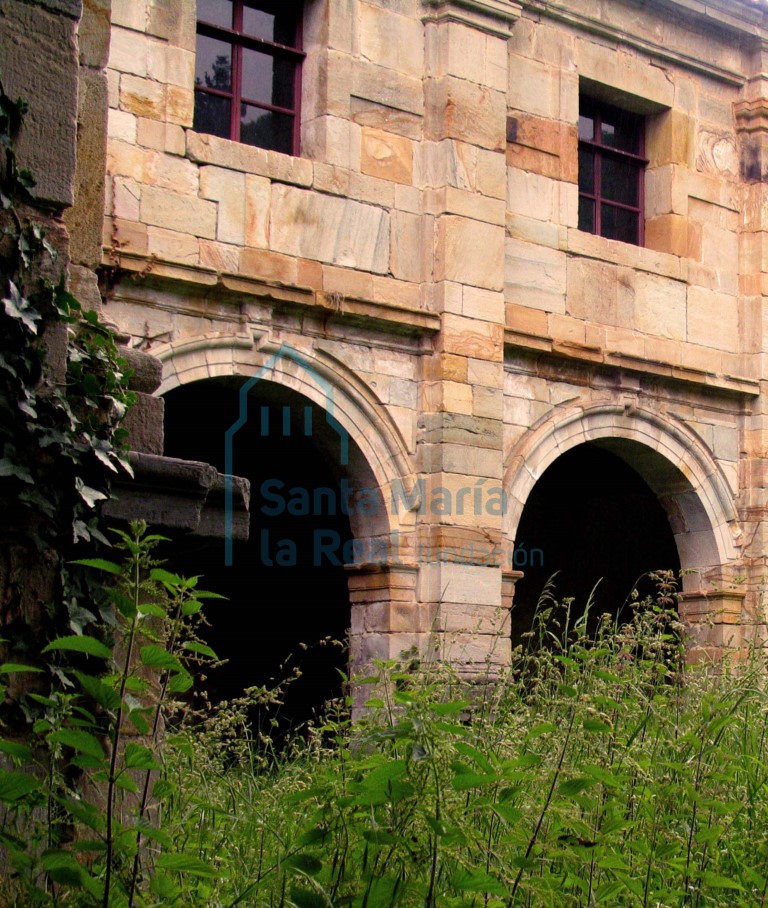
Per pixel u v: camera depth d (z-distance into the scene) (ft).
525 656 21.54
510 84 46.57
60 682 13.24
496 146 44.70
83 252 15.87
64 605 13.30
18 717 12.98
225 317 39.42
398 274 42.93
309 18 42.78
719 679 20.93
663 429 49.55
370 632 42.06
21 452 13.19
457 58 44.09
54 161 13.66
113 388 14.12
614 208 50.90
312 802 15.61
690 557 50.88
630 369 48.24
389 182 42.96
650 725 18.04
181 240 38.50
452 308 43.04
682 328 50.21
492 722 18.25
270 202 40.32
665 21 51.01
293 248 40.63
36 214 13.60
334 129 41.96
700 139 51.88
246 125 41.83
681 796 16.96
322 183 41.37
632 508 60.18
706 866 16.75
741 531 51.11
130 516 13.92
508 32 45.44
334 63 42.19
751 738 19.94
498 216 44.42
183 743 13.10
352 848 13.76
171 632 11.96
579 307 47.32
